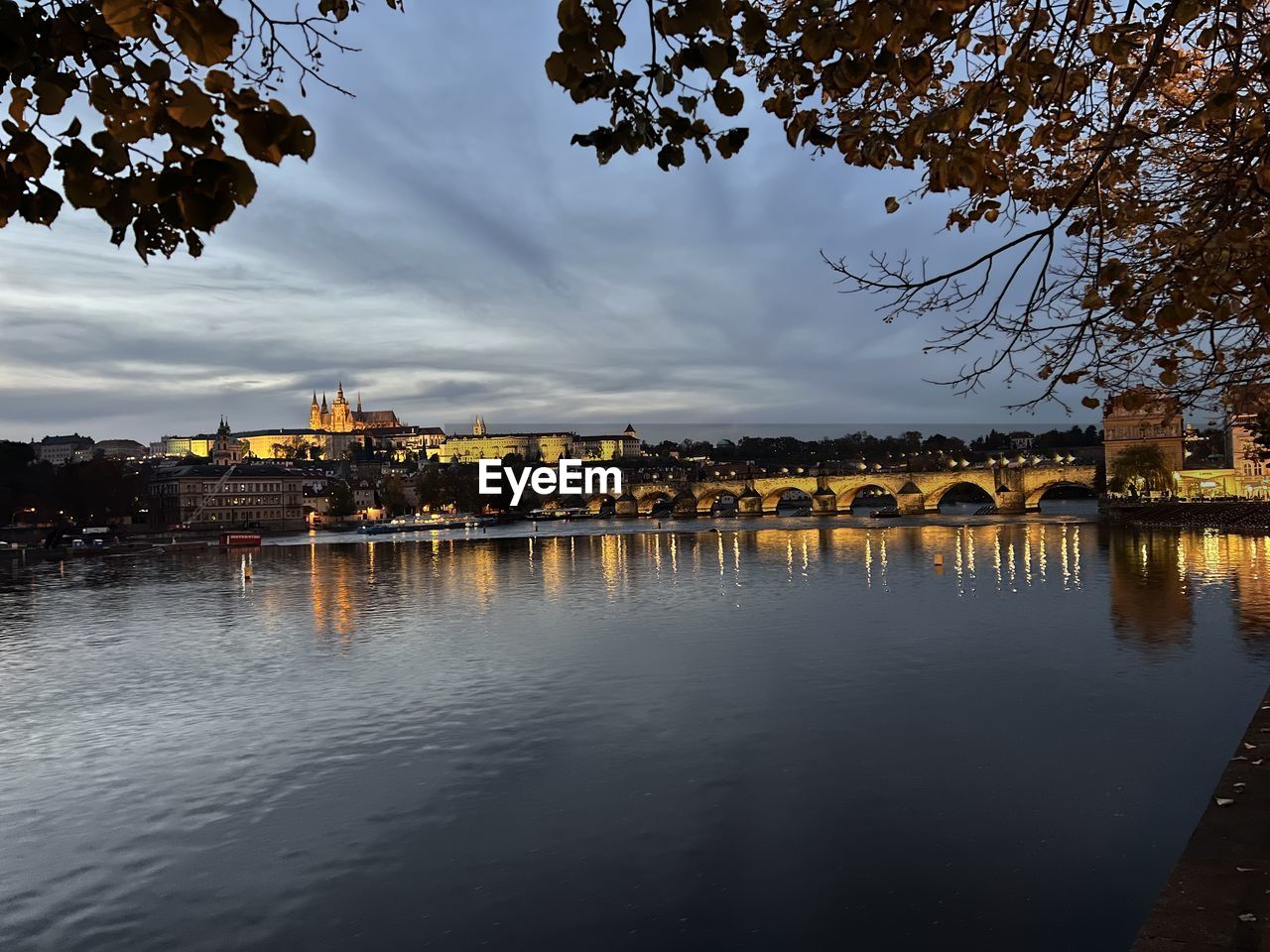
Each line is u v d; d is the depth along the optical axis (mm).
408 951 20906
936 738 34094
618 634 60219
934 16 6043
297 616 75250
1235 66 7355
